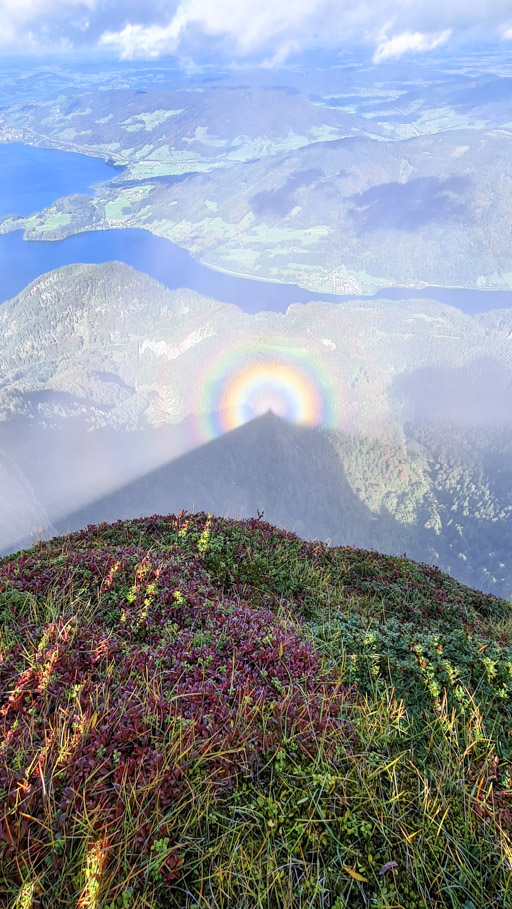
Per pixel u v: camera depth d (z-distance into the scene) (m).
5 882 2.49
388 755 3.44
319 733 3.49
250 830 2.88
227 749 3.21
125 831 2.73
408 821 3.01
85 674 3.81
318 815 2.98
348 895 2.67
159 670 3.96
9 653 3.97
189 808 2.94
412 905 2.65
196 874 2.70
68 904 2.47
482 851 2.91
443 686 4.30
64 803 2.76
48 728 3.25
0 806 2.73
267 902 2.62
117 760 3.04
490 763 3.47
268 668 4.21
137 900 2.52
